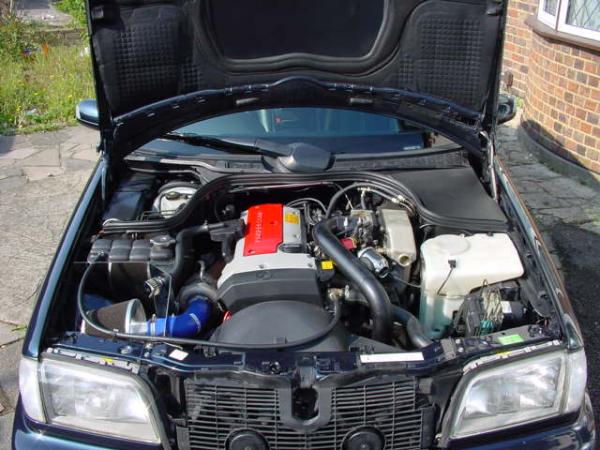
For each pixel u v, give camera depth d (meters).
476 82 3.29
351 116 3.68
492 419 2.41
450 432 2.40
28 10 14.45
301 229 3.05
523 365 2.37
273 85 3.34
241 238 3.01
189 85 3.32
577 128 6.21
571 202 5.88
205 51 3.21
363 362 2.31
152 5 3.03
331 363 2.29
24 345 2.41
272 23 3.16
